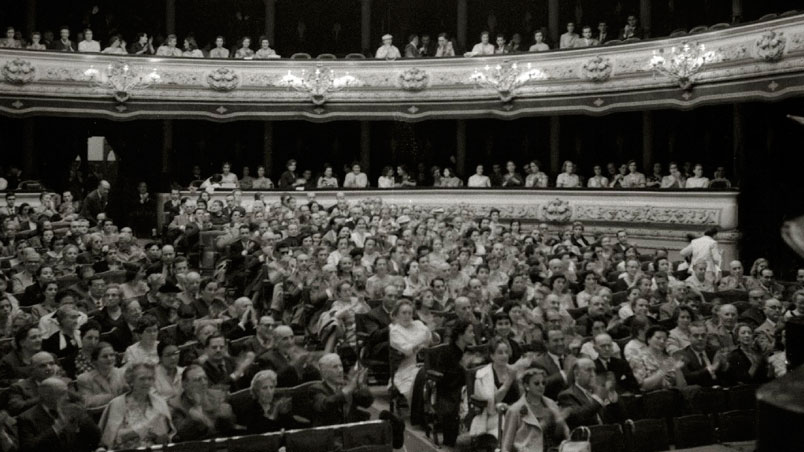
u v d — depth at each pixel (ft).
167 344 24.73
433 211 70.59
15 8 78.43
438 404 28.37
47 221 49.21
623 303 38.75
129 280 37.01
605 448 25.43
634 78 70.59
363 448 22.62
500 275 44.75
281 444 22.13
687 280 45.62
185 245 52.16
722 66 64.39
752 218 63.67
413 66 79.10
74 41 81.30
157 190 82.48
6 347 27.45
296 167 86.79
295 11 88.43
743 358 31.50
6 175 72.95
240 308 31.99
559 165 82.28
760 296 38.34
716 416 29.27
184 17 85.76
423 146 87.40
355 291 37.65
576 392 26.73
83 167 81.15
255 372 25.99
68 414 21.52
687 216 64.23
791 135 65.57
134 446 21.72
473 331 29.45
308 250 45.42
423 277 42.11
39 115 71.51
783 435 7.70
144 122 82.79
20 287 38.09
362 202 67.87
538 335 31.24
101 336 30.01
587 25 82.74
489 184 78.89
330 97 78.89
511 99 76.95
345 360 35.47
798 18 58.85
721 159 72.64
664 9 79.05
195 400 22.85
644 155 75.87
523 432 24.34
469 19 88.07
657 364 30.25
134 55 74.38
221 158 85.05
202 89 76.48
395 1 88.53
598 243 54.70
